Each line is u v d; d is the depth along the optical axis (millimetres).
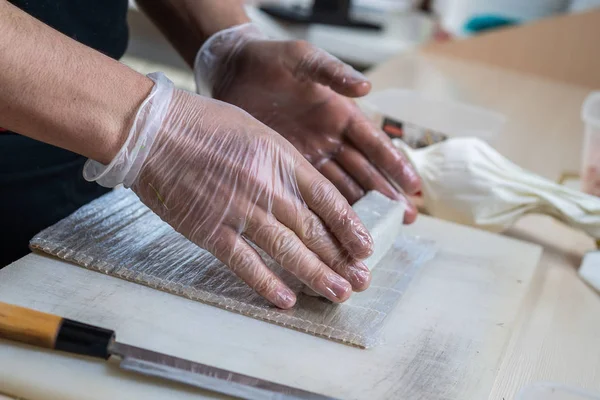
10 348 658
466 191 1042
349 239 769
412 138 1258
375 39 2314
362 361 711
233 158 746
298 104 1058
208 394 636
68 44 707
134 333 704
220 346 704
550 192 1027
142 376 646
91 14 1051
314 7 2365
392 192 1017
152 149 740
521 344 806
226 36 1110
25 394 631
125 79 727
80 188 1141
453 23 2748
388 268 902
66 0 1007
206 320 742
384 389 672
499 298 873
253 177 744
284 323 749
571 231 1140
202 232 762
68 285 763
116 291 766
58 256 804
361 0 2848
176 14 1151
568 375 760
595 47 1964
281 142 769
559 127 1628
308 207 772
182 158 744
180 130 743
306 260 758
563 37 1991
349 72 973
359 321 771
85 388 629
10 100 671
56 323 646
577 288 955
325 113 1037
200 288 787
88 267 796
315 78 998
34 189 1062
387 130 1271
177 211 764
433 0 2826
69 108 691
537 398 706
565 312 889
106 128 707
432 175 1066
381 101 1452
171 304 759
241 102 1094
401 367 709
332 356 712
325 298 804
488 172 1046
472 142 1069
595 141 1135
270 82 1061
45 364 646
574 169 1366
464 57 2123
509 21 2535
